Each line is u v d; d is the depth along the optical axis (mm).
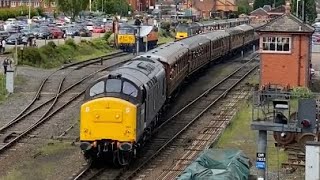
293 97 37875
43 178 24016
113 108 24953
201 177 19625
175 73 40125
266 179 23125
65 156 27391
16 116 35531
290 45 45031
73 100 40281
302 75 45219
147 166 25984
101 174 24797
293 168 25078
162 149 28469
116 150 25109
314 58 71062
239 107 39125
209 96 44156
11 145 29078
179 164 26312
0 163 26203
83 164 26031
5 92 42094
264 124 21234
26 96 41500
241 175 21094
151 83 28656
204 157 21875
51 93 42781
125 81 25656
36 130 32312
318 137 22984
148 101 27734
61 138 30641
